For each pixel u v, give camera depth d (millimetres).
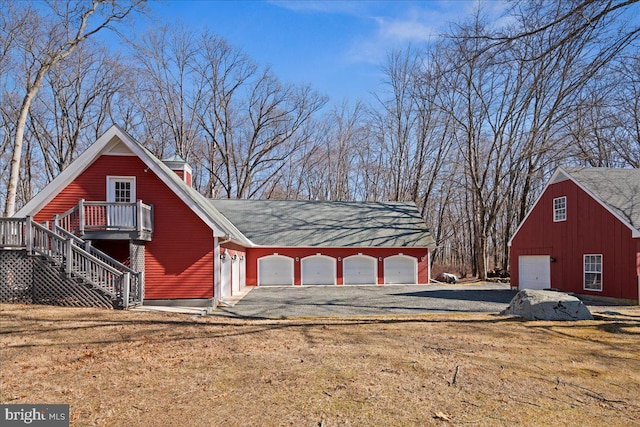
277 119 40812
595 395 5566
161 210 15281
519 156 29438
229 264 18766
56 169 35219
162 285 15062
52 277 12797
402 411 4961
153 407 5113
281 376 6297
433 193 42656
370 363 7008
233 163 41500
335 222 27719
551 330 10172
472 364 6984
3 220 12664
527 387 5852
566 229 19141
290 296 18766
